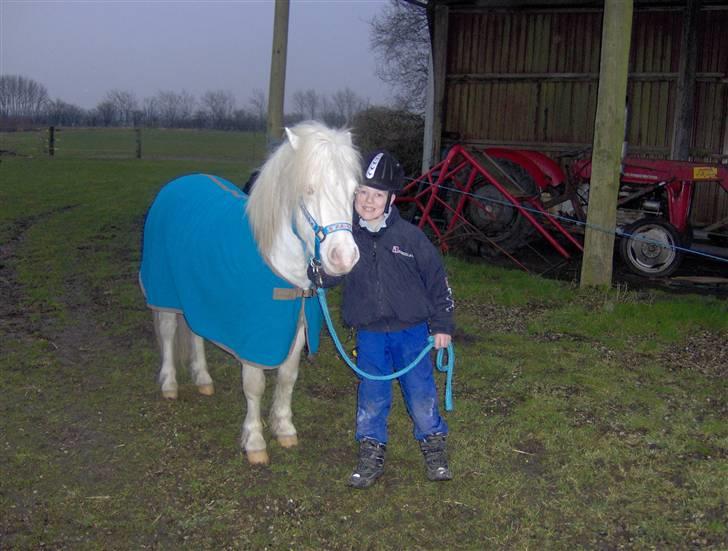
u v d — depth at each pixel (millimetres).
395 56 22109
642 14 10828
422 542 3254
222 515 3428
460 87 11883
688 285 8039
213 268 3637
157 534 3287
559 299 6980
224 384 4992
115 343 5719
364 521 3406
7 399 4633
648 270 8375
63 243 9555
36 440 4109
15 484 3645
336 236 3045
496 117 11742
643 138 11094
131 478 3742
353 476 3654
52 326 6117
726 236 9703
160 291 4367
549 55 11312
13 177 17594
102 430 4254
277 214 3354
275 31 9688
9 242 9602
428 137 12141
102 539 3242
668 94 10867
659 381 5047
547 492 3652
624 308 6531
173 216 4246
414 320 3512
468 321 6320
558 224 8562
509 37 11484
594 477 3775
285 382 3998
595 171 7160
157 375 5078
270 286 3506
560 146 11438
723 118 10641
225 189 4289
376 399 3658
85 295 7078
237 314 3578
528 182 9023
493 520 3420
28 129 35531
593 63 11094
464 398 4730
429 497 3604
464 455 3990
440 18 11484
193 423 4371
